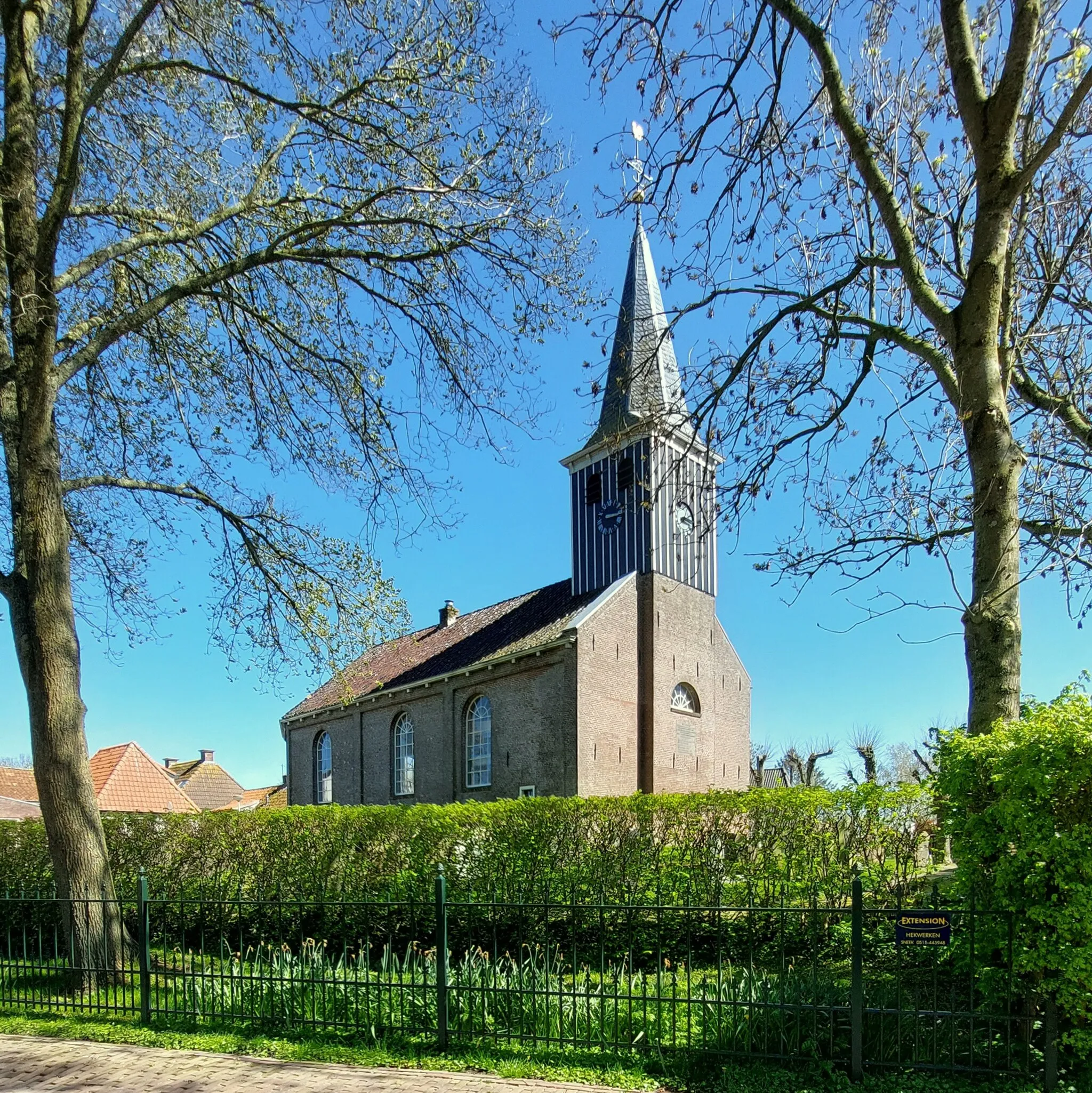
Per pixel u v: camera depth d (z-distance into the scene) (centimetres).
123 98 971
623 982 589
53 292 807
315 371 1107
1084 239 696
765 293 755
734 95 641
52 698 758
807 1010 479
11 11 802
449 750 2427
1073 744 407
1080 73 614
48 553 781
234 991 600
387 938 864
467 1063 486
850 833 730
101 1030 575
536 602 2602
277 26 902
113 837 1038
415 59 922
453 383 1080
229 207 980
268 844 967
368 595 1170
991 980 438
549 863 831
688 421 798
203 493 1091
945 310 594
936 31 694
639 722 2161
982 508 554
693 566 2372
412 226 1050
